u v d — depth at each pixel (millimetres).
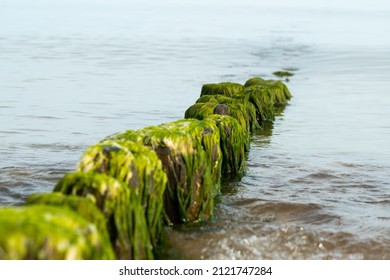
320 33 77312
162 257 7609
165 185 8398
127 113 21375
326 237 8492
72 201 5820
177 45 56500
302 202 10188
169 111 22047
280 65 41500
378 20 122812
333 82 32312
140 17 126312
